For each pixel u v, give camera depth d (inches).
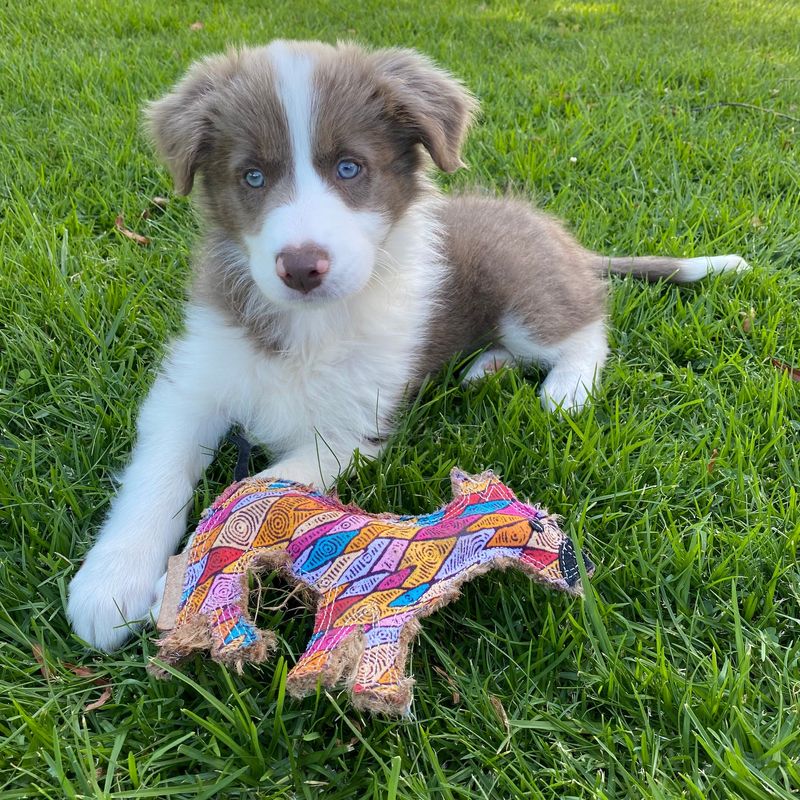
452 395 18.6
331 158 15.0
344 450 16.8
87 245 22.3
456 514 12.9
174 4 44.6
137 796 10.3
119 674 11.9
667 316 21.6
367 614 11.2
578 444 16.7
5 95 31.0
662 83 35.9
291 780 10.7
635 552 14.1
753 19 52.6
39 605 12.8
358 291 14.9
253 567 11.9
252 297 16.4
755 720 11.5
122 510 14.5
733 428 16.8
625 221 25.7
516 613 13.2
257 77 15.2
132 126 29.0
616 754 11.4
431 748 11.0
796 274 23.1
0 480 14.7
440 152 16.3
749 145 30.4
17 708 10.9
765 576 14.1
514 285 20.5
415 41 40.5
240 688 11.7
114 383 17.7
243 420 17.1
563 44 43.6
